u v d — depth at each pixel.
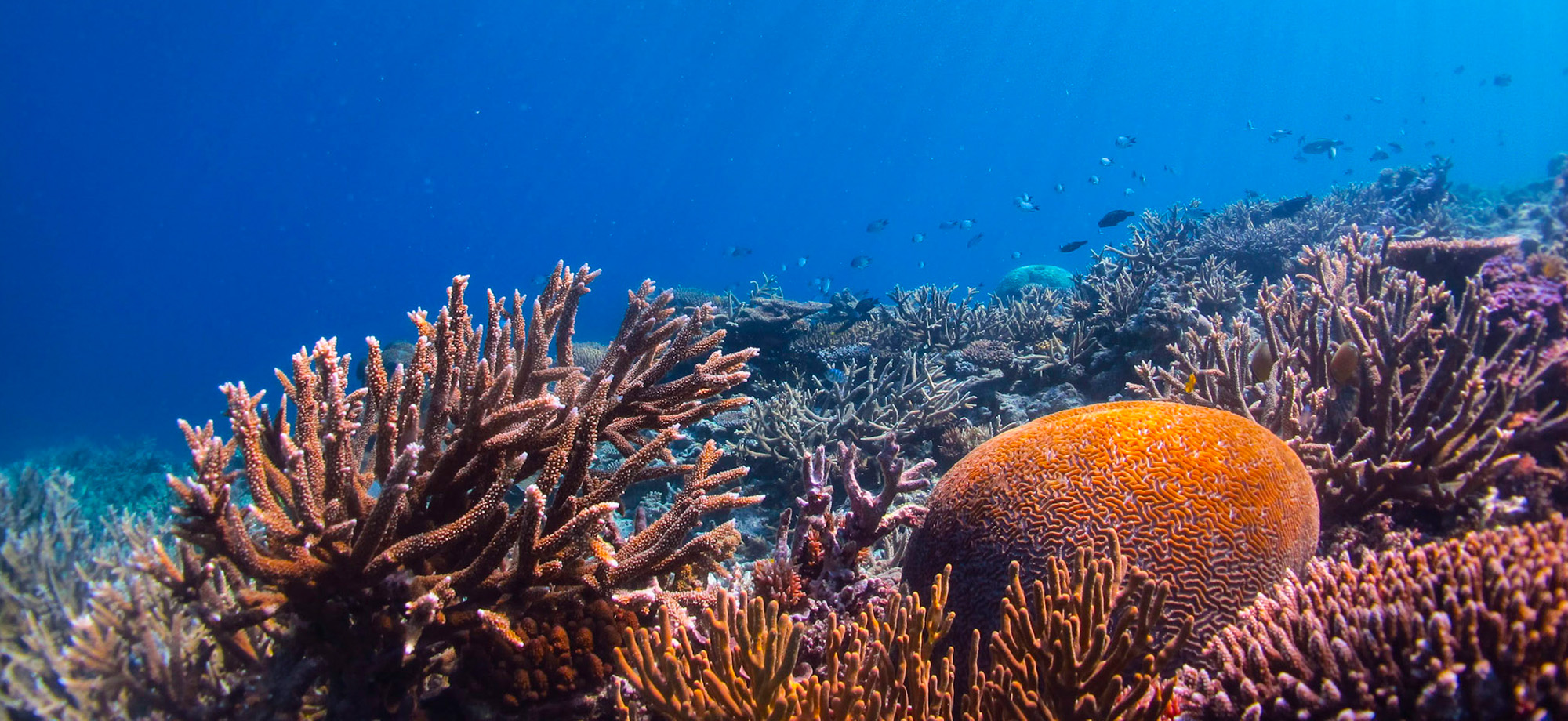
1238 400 4.38
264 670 2.82
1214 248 12.49
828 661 2.17
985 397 9.39
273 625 2.95
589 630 2.84
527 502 2.50
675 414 3.44
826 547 3.55
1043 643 2.06
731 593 3.24
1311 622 2.04
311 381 2.62
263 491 2.42
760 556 6.79
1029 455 3.17
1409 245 6.26
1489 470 3.03
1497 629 1.72
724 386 3.31
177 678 2.99
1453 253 5.97
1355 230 7.68
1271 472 3.01
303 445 2.55
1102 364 8.62
